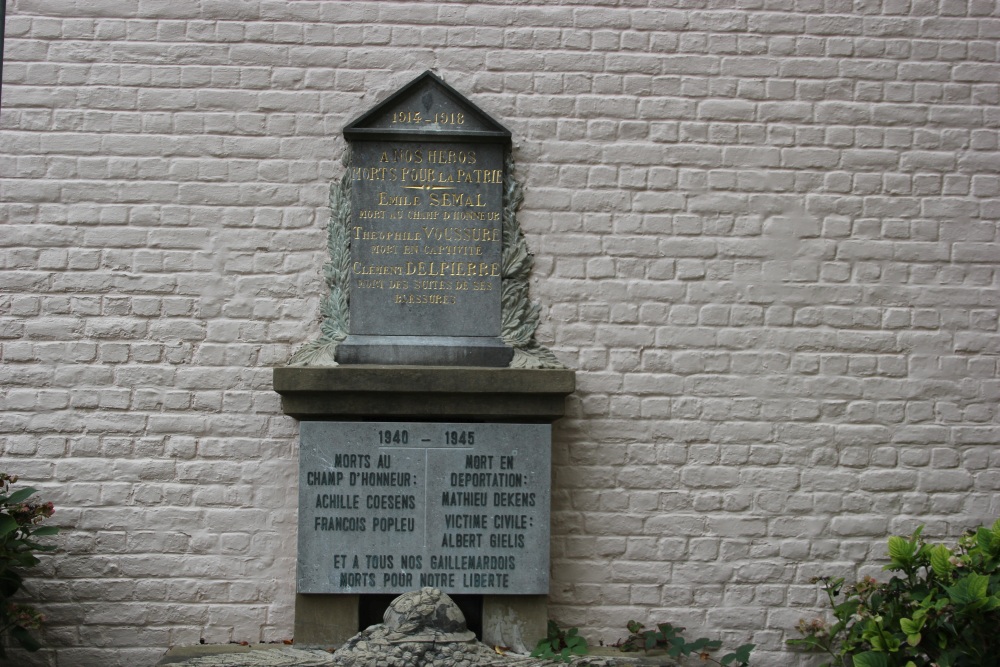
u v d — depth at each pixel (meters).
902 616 4.70
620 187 5.19
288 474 5.01
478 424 4.89
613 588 5.05
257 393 5.03
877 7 5.27
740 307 5.17
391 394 4.84
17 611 4.59
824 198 5.23
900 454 5.16
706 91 5.23
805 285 5.19
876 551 5.12
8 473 4.93
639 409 5.11
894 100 5.27
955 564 4.57
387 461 4.86
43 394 4.97
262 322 5.05
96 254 5.03
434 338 5.04
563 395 4.87
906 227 5.24
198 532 4.97
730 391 5.14
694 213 5.20
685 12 5.26
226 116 5.11
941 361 5.20
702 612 5.06
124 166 5.06
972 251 5.24
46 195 5.03
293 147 5.11
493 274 5.09
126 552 4.95
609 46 5.23
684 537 5.08
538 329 5.12
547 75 5.21
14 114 5.04
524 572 4.87
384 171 5.09
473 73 5.19
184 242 5.05
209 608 4.95
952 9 5.28
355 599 4.85
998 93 5.27
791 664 5.05
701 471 5.11
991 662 4.48
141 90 5.09
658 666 4.76
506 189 5.14
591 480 5.09
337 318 5.03
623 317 5.14
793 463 5.13
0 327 4.98
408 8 5.19
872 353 5.19
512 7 5.22
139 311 5.02
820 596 5.09
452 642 4.61
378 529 4.84
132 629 4.92
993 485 5.17
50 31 5.08
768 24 5.26
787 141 5.23
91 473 4.96
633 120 5.21
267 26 5.14
